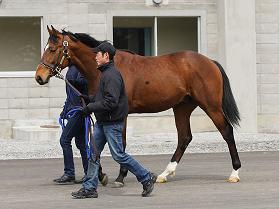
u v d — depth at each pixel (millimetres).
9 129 21500
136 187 11711
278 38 22609
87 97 11102
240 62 22219
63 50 11477
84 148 12031
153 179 10867
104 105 10172
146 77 11922
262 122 22609
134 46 22531
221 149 17844
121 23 22406
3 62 21891
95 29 22047
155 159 15930
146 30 22594
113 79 10203
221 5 22344
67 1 21891
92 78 11562
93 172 10664
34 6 21734
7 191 11508
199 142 19000
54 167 14633
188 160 15664
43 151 17266
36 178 13055
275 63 22625
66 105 12016
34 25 22000
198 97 12211
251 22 22250
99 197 10727
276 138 20203
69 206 9992
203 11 22562
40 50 22000
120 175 11766
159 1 22281
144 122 21938
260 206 9805
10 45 21922
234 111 12312
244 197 10586
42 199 10656
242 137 20562
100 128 10508
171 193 11039
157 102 12016
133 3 22234
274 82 22641
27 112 21625
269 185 11781
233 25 22156
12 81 21578
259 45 22547
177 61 12219
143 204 10062
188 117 12570
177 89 12094
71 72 11922
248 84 22281
